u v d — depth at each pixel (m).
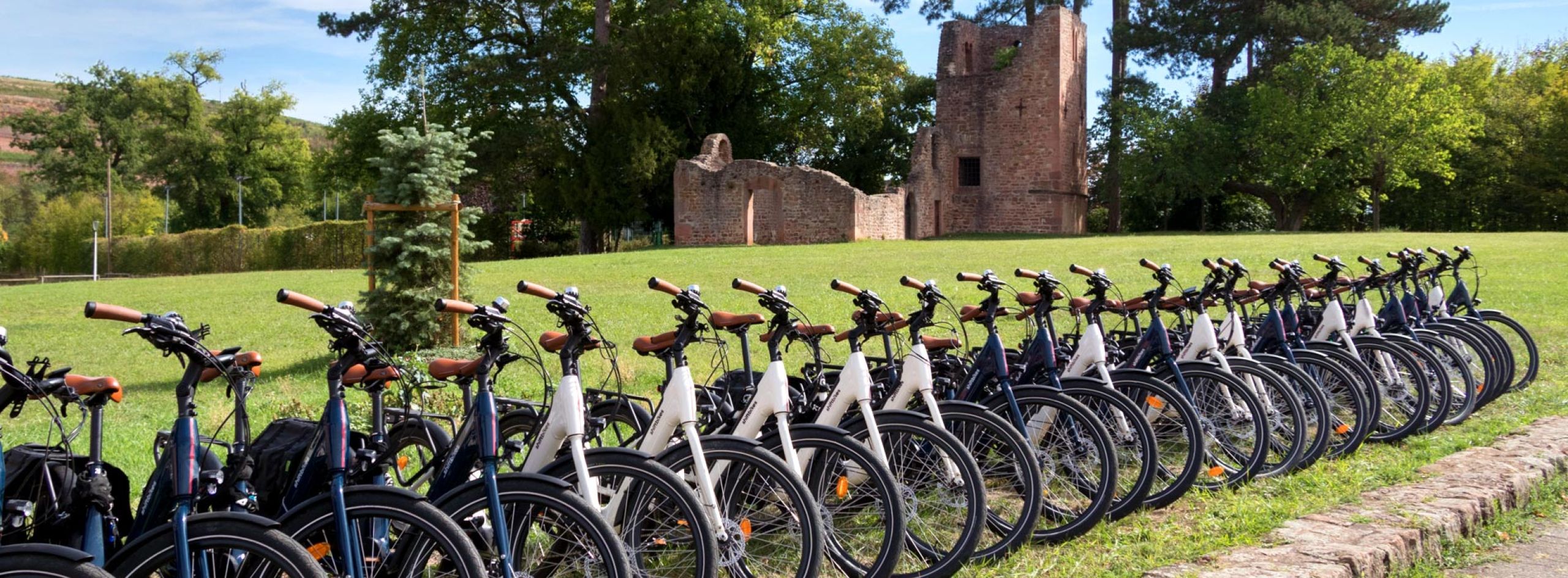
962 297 15.37
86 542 3.21
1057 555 4.45
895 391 4.64
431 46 38.12
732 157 42.09
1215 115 41.19
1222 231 42.75
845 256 25.09
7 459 3.33
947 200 41.78
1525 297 14.02
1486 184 45.38
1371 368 6.65
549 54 37.75
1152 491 5.14
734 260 24.92
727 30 40.84
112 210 63.03
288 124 70.00
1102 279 5.57
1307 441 5.78
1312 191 42.00
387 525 3.57
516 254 44.31
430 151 11.86
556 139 38.16
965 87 41.84
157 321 3.09
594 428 4.01
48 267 60.41
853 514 4.34
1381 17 39.47
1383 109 38.06
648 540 3.89
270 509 3.72
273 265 45.06
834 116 43.38
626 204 38.72
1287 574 4.03
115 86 70.88
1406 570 4.38
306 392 9.60
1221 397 5.46
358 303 12.00
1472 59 49.12
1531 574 4.49
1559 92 45.53
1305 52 38.66
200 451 3.47
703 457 3.83
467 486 3.52
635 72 38.34
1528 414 7.18
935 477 4.34
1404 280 7.93
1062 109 40.69
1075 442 4.80
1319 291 7.32
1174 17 39.28
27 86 161.62
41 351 14.07
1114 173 42.72
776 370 4.23
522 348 11.41
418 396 6.33
